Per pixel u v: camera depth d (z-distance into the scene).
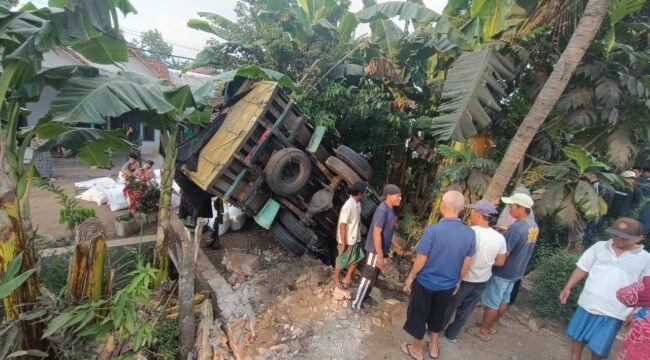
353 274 4.76
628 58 4.23
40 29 2.71
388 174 7.31
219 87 7.26
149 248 5.22
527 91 4.81
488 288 3.46
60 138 3.60
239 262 4.79
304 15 6.96
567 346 3.59
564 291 3.06
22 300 3.20
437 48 5.21
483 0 4.18
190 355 3.47
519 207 3.21
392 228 3.74
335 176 4.81
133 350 3.25
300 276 4.57
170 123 4.15
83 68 3.71
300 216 4.70
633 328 2.43
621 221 2.64
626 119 4.53
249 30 6.92
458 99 3.88
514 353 3.43
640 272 2.59
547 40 4.54
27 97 3.24
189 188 4.90
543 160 4.68
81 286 3.34
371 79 6.53
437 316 3.01
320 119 5.87
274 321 3.62
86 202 6.98
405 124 6.20
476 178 4.34
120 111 3.09
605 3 3.09
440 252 2.78
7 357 2.96
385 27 6.22
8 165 2.99
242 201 4.41
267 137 4.30
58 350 3.45
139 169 6.37
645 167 7.60
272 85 4.50
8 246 2.99
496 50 4.09
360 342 3.39
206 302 3.97
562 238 5.51
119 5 3.44
